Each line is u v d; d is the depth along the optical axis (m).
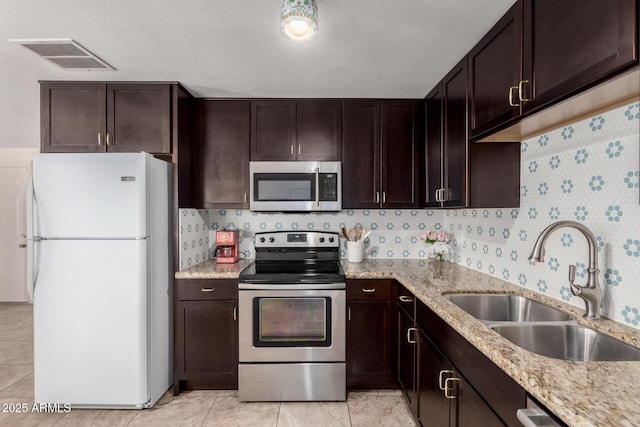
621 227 1.15
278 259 2.65
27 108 2.69
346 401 2.14
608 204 1.20
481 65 1.61
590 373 0.80
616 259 1.17
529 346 1.16
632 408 0.65
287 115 2.49
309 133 2.50
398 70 2.01
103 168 1.93
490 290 1.66
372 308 2.21
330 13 1.43
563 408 0.66
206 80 2.18
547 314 1.42
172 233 2.25
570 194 1.39
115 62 1.91
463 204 1.79
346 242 2.81
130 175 1.94
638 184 1.09
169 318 2.23
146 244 1.96
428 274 2.10
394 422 1.92
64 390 1.95
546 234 1.17
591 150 1.28
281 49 1.76
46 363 1.94
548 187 1.53
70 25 1.53
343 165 2.50
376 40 1.66
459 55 1.80
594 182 1.27
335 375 2.13
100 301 1.93
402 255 2.83
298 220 2.82
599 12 0.89
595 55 0.91
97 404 1.95
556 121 1.33
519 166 1.73
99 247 1.93
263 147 2.49
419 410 1.72
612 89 0.96
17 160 4.32
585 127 1.31
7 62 1.91
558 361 0.86
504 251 1.89
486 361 1.02
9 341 3.12
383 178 2.51
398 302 2.12
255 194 2.43
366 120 2.51
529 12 1.21
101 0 1.34
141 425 1.88
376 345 2.21
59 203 1.92
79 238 1.93
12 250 4.38
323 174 2.44
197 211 2.56
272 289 2.11
